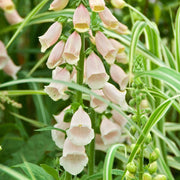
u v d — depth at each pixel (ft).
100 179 3.14
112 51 2.93
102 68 2.93
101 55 3.04
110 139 3.28
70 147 2.90
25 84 4.49
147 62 3.81
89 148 3.16
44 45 2.96
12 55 4.55
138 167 2.89
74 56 2.88
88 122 2.87
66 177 2.97
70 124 2.95
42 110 4.08
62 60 2.99
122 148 3.80
